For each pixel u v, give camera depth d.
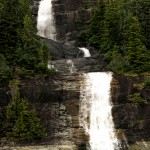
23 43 80.62
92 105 76.88
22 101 72.44
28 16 85.94
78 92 77.00
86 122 75.12
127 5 92.81
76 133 73.38
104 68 86.31
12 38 80.81
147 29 89.69
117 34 90.12
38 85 75.12
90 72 81.56
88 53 94.19
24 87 74.31
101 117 76.06
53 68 79.19
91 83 78.31
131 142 73.44
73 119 74.81
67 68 85.31
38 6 107.44
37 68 77.38
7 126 71.12
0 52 78.94
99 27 96.88
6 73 74.81
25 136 70.12
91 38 96.62
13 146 69.06
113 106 76.75
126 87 78.00
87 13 103.69
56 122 73.69
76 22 103.62
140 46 83.38
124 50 85.75
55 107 74.88
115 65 83.25
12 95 73.50
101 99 77.62
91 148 72.12
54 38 104.12
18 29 81.69
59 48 91.94
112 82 78.62
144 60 82.19
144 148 72.75
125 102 77.00
